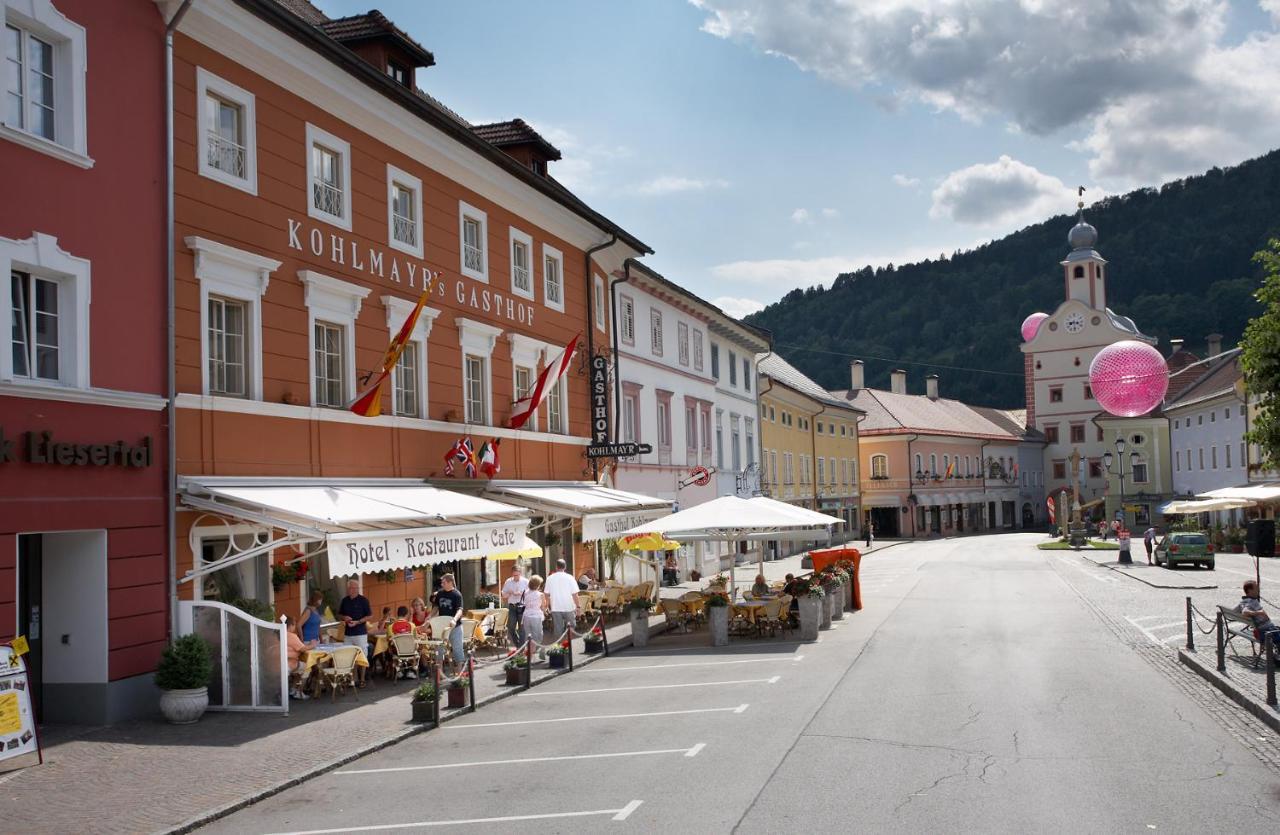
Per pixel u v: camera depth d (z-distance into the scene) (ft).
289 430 59.52
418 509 59.77
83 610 46.62
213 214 54.44
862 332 473.67
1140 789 33.71
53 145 44.57
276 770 38.78
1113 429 309.83
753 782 35.40
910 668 60.39
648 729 45.55
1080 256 335.47
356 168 67.56
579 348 103.96
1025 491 337.72
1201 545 141.79
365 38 74.02
